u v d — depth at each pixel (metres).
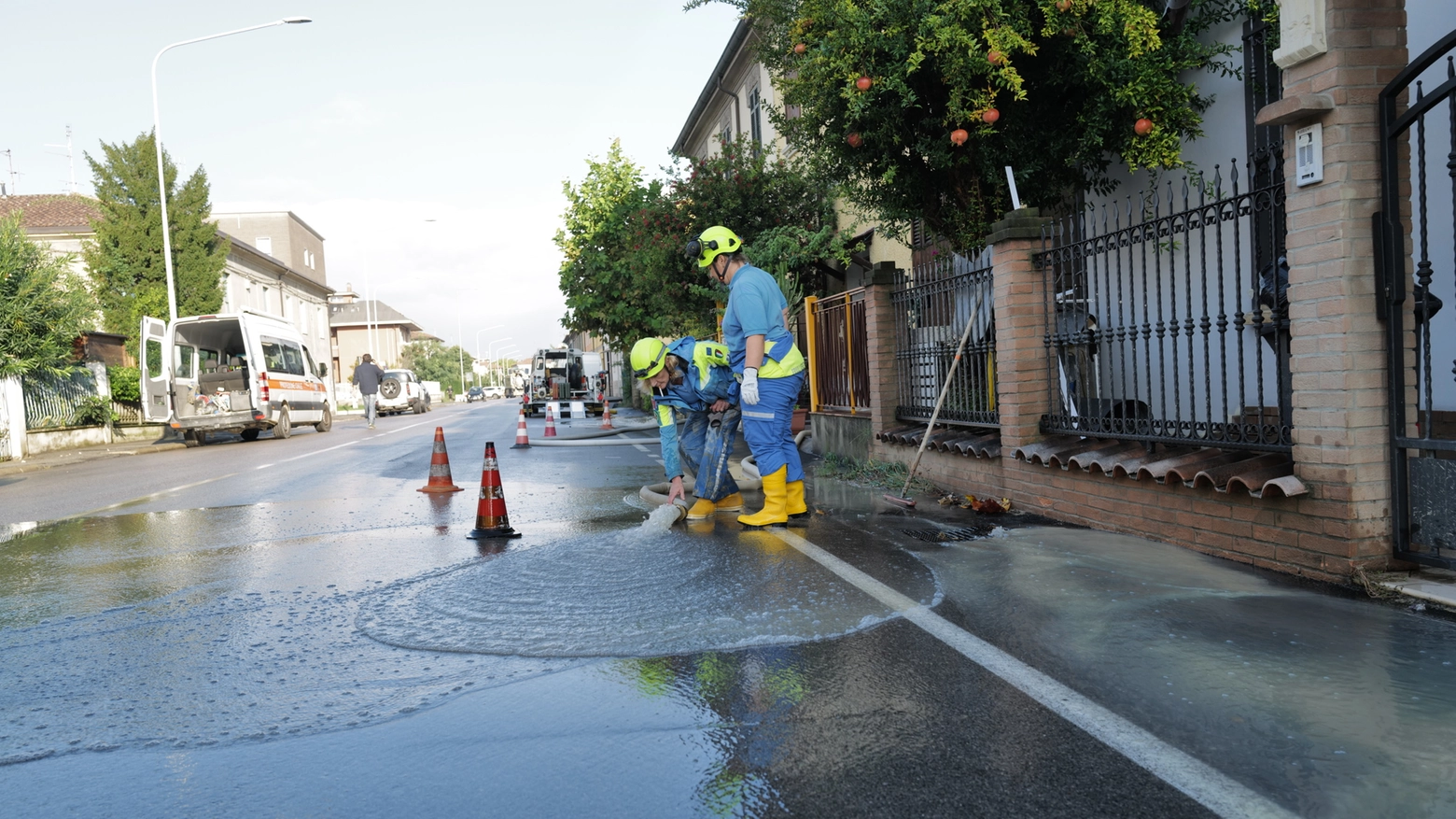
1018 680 3.11
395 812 2.35
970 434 7.61
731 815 2.27
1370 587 3.93
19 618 4.56
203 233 32.66
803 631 3.77
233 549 6.44
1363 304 4.07
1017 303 6.57
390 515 7.93
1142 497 5.36
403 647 3.79
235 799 2.45
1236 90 7.16
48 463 16.62
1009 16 7.03
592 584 4.74
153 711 3.14
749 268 6.47
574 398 38.00
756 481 8.61
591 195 28.92
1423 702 2.76
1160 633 3.52
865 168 8.87
